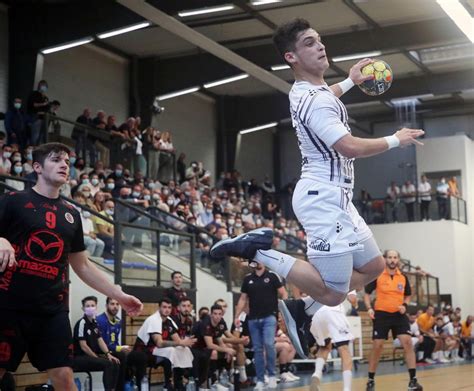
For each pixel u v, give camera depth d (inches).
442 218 1231.5
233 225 927.7
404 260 1124.5
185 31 839.1
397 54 1021.8
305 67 183.2
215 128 1259.8
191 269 606.9
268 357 491.8
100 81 1023.6
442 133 1386.6
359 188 1408.7
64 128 770.8
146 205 724.0
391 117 1384.1
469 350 1066.7
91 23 833.5
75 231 201.8
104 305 511.8
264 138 1403.8
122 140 834.8
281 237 862.5
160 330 467.8
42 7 856.9
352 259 180.2
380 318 427.2
